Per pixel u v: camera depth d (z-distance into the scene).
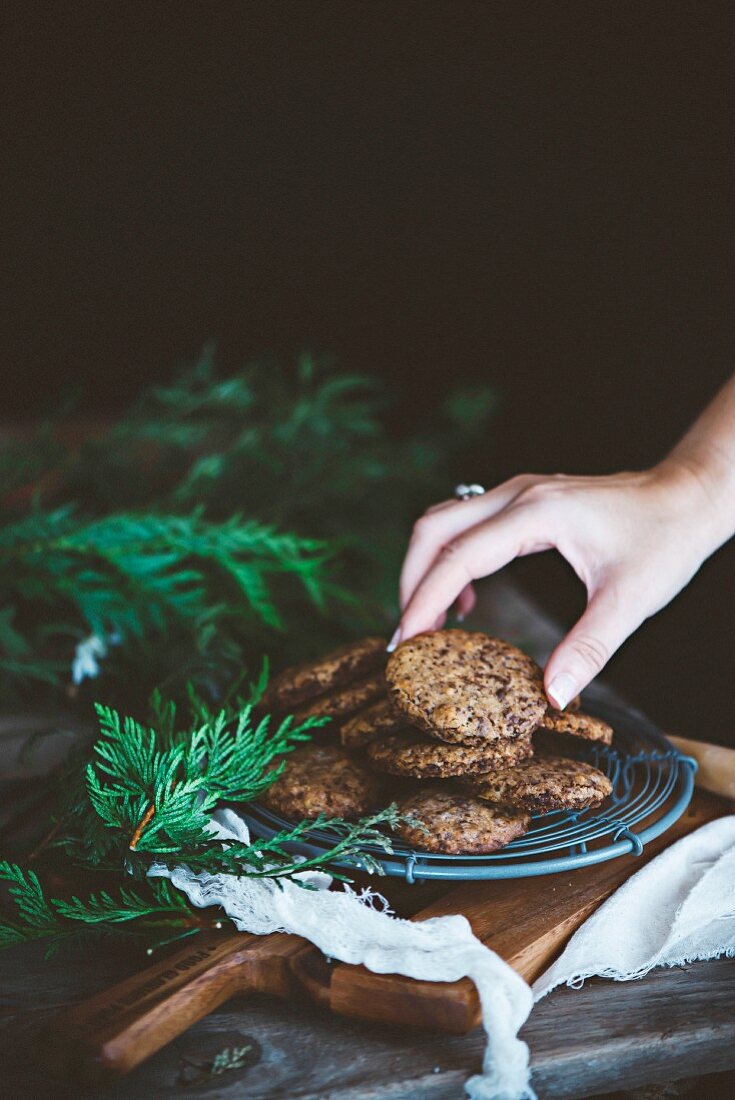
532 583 3.92
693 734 2.95
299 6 5.77
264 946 1.15
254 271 6.03
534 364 5.43
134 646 1.88
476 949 1.07
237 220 6.03
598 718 1.61
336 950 1.11
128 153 6.01
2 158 5.92
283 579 2.05
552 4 5.50
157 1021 1.04
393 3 5.70
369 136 5.86
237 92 5.90
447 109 5.76
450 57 5.72
